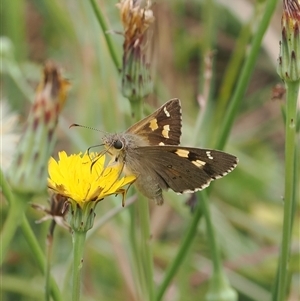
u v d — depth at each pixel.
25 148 0.31
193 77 0.52
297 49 0.32
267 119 0.52
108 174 0.31
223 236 0.43
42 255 0.32
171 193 0.42
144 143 0.33
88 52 0.42
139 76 0.34
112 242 0.40
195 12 0.51
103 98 0.41
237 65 0.40
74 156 0.32
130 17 0.33
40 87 0.31
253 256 0.42
